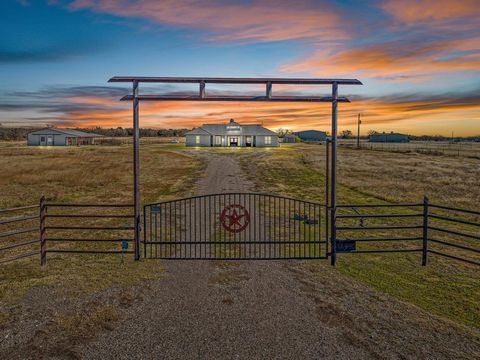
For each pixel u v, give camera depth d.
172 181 27.64
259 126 80.00
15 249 10.65
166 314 6.39
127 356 5.11
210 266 9.11
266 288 7.69
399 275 8.72
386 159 53.47
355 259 9.96
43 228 9.05
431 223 15.34
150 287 7.64
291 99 9.13
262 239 12.16
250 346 5.40
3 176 27.59
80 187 24.23
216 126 78.94
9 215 15.74
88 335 5.66
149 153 55.62
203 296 7.21
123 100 9.10
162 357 5.10
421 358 5.18
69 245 11.12
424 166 42.50
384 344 5.52
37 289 7.43
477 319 6.43
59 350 5.23
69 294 7.20
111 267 8.91
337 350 5.34
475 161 50.56
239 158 47.25
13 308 6.55
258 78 9.06
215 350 5.29
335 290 7.65
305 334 5.77
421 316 6.48
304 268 9.09
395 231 13.65
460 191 24.20
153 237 12.21
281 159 45.66
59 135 84.31
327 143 9.34
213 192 22.78
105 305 6.71
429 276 8.69
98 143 102.25
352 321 6.24
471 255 10.73
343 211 17.30
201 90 9.12
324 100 9.15
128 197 20.98
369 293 7.52
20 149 68.31
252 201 19.59
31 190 22.45
